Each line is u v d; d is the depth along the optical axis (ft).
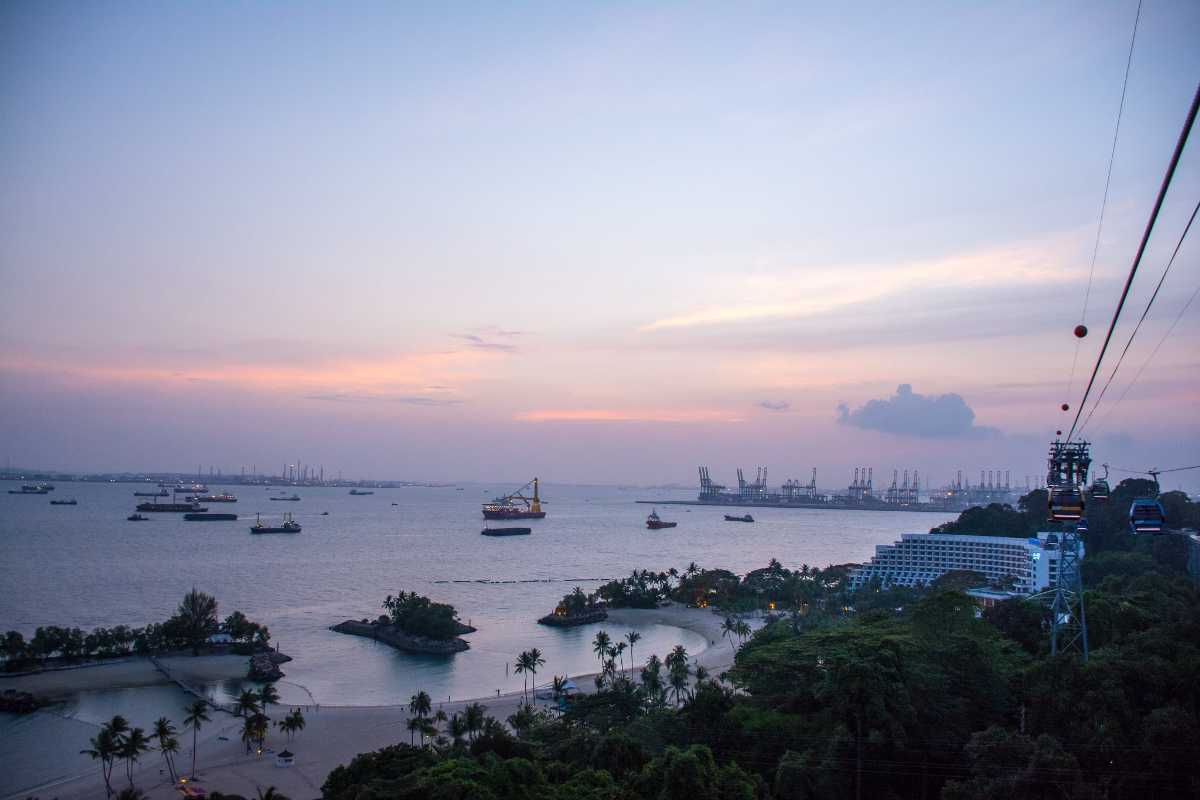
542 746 431.02
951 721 366.22
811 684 414.21
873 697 339.36
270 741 558.15
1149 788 301.43
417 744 546.67
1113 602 498.28
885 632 449.48
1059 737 329.11
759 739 396.57
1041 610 536.83
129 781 481.46
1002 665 415.23
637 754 358.23
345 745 548.31
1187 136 66.28
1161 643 386.32
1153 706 335.67
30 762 520.83
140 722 605.31
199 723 533.96
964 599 448.24
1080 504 243.60
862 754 343.46
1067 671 349.20
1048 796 279.08
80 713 629.92
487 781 300.40
